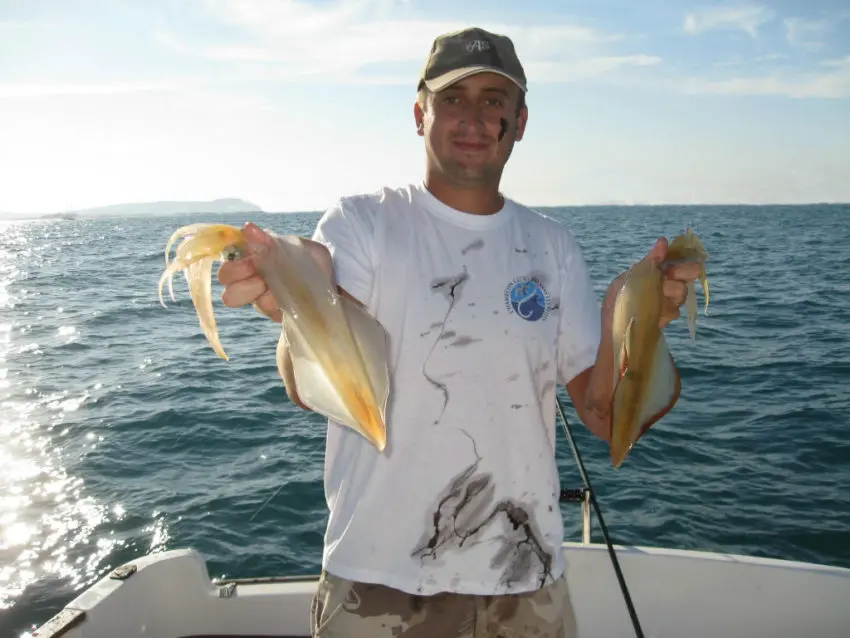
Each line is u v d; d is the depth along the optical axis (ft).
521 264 7.75
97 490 26.17
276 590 11.62
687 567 11.64
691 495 24.09
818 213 515.50
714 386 37.14
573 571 11.74
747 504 23.36
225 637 11.48
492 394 7.41
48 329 62.13
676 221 336.90
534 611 7.52
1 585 20.24
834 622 11.13
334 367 5.70
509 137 7.62
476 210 7.73
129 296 84.74
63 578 20.59
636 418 6.45
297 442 30.50
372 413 5.70
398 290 7.38
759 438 29.04
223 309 69.26
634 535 21.71
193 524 23.38
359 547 7.30
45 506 24.90
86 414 35.35
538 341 7.66
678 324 55.52
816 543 20.99
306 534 22.70
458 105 7.51
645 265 6.62
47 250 194.49
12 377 43.73
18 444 31.22
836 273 94.68
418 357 7.31
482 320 7.43
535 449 7.61
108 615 10.37
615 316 6.63
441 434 7.29
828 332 51.42
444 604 7.30
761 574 11.46
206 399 37.47
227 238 5.94
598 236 184.55
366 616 7.23
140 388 40.29
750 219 359.87
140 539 22.58
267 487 25.93
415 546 7.27
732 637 11.43
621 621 11.66
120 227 497.05
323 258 6.31
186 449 30.17
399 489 7.29
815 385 36.65
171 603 11.42
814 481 24.86
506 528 7.43
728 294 73.56
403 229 7.50
